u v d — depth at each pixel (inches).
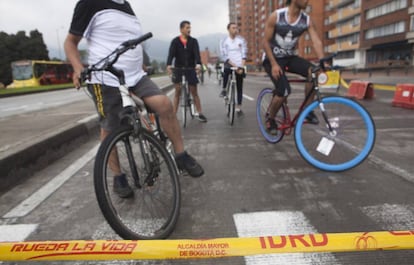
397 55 1540.4
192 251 66.4
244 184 121.2
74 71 88.6
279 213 97.0
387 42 1530.5
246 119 263.6
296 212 97.3
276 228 88.6
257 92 537.0
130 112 85.7
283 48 150.4
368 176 125.0
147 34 84.7
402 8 1396.4
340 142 135.6
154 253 66.4
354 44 1839.3
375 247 65.9
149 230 86.7
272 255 76.5
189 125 243.8
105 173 78.1
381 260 73.5
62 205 108.0
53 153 161.0
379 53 1684.3
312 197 107.9
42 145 151.9
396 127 209.3
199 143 185.9
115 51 84.2
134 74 98.7
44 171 144.7
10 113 372.2
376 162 140.6
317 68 136.3
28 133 186.2
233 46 273.6
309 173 130.6
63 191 120.3
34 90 965.2
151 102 97.3
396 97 307.7
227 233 86.8
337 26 2103.8
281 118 169.9
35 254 66.7
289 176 128.0
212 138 197.8
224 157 156.6
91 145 190.9
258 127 226.8
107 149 80.1
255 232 87.0
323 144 136.4
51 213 102.2
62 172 142.3
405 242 66.3
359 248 66.0
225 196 110.9
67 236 88.1
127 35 96.3
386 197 105.9
